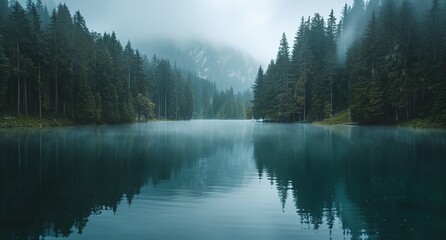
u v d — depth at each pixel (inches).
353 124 2746.1
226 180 717.3
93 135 1770.4
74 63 3024.1
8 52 2383.1
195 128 2728.8
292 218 484.1
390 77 2486.5
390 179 721.0
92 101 2913.4
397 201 561.0
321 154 1091.9
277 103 3703.3
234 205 542.6
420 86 2347.4
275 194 609.9
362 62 2783.0
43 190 615.8
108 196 583.8
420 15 2925.7
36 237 405.1
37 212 494.0
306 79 3444.9
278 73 3831.2
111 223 455.2
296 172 806.5
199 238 409.7
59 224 448.8
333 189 642.2
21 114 2468.0
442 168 832.9
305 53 3489.2
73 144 1323.8
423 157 997.8
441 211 508.1
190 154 1101.7
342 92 3223.4
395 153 1084.5
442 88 2073.1
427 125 2165.4
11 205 526.6
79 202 547.2
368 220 472.7
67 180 697.6
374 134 1780.3
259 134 1946.4
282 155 1081.4
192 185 672.4
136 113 4094.5
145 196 586.9
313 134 1866.4
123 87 3597.4
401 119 2539.4
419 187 649.6
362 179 724.0
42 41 2610.7
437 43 2342.5
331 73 3221.0
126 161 945.5
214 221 468.8
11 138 1529.3
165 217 482.6
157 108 5438.0
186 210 515.5
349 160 968.9
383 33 2758.4
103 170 809.5
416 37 2507.4
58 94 2849.4
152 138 1668.3
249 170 826.2
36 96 2647.6
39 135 1710.1
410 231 432.8
